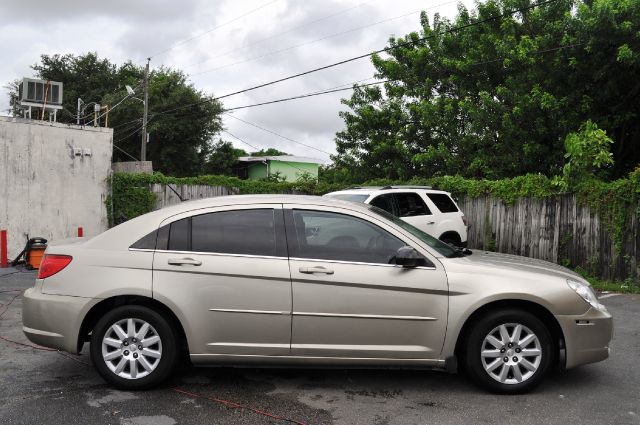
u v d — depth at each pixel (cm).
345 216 464
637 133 1550
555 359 473
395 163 1912
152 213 471
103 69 4056
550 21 1611
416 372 505
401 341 443
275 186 1794
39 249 1231
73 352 448
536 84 1530
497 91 1594
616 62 1387
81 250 458
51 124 1443
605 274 1051
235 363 446
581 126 1415
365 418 398
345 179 2097
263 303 440
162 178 1673
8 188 1375
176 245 453
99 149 1534
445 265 450
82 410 408
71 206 1482
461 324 439
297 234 456
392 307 440
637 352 577
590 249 1074
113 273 446
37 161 1422
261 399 435
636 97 1491
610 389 461
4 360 535
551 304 441
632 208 1012
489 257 508
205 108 3588
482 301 438
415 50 1958
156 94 3575
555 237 1133
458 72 1808
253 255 448
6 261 1264
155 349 449
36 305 452
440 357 443
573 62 1423
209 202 472
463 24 1812
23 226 1399
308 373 502
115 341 447
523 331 448
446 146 1803
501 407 420
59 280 452
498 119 1606
